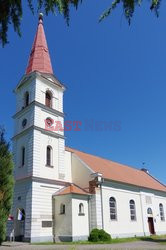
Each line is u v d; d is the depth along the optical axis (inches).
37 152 1070.4
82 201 1055.6
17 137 1182.9
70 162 1238.9
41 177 1042.1
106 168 1364.4
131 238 1127.6
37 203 987.9
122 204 1233.4
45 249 694.5
